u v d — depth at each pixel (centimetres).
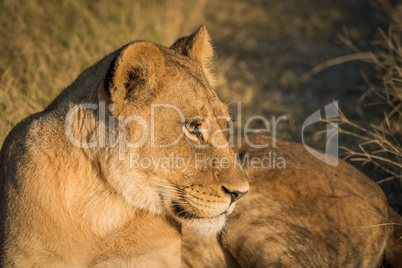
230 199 612
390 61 1230
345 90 1472
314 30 1958
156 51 573
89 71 649
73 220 599
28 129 626
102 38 1335
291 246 690
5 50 1224
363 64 1592
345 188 750
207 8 2042
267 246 685
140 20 1532
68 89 668
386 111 1234
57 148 597
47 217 581
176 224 655
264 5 2208
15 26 1307
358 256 732
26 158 599
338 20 2045
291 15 2106
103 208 604
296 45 1820
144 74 578
